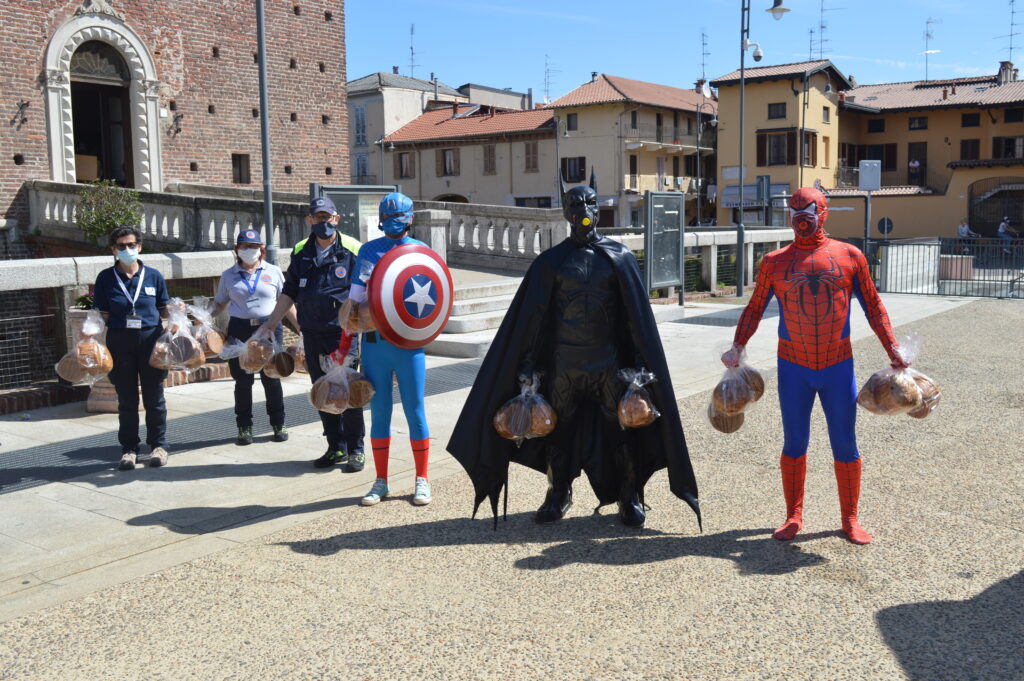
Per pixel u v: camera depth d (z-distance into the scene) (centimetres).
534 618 374
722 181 5028
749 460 621
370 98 5956
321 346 629
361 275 532
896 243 2022
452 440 491
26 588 417
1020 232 4319
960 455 623
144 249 1727
